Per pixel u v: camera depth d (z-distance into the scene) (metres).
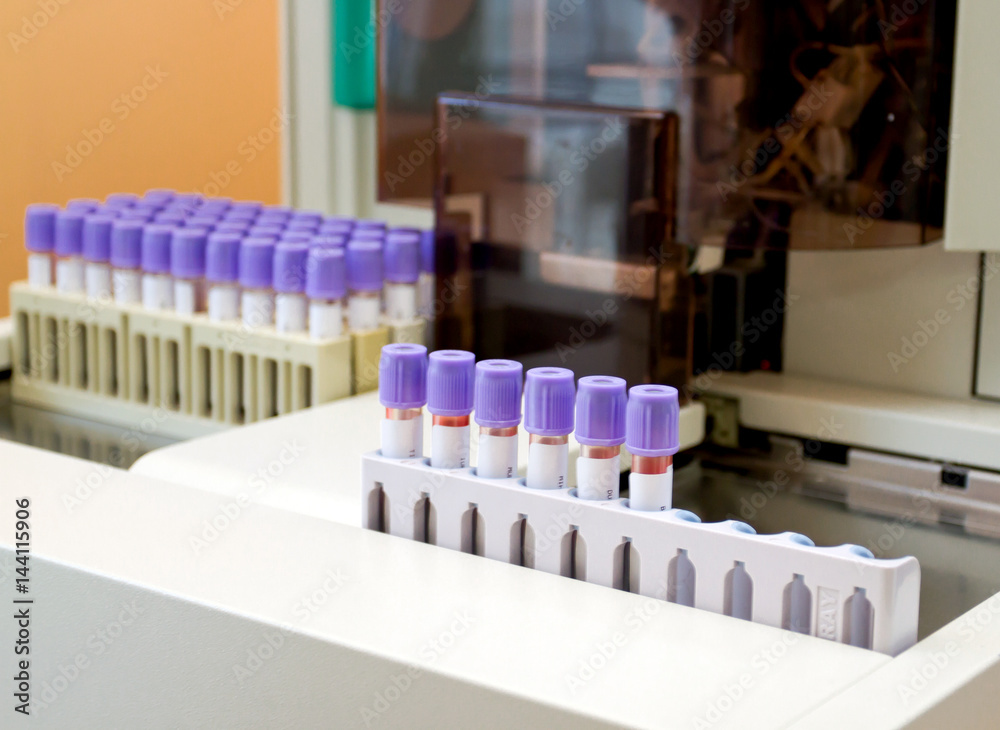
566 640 0.49
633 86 0.86
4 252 1.51
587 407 0.56
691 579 0.54
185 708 0.55
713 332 1.01
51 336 1.05
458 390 0.60
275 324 0.95
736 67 0.81
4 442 0.77
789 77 0.80
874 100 0.81
